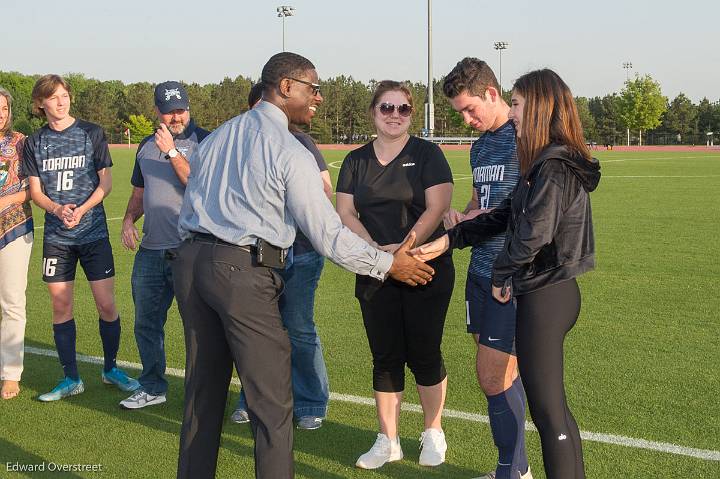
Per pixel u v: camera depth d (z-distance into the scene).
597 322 6.75
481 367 3.50
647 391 4.89
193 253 3.08
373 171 3.87
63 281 4.83
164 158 4.63
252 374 3.04
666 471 3.71
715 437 4.13
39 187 4.79
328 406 4.74
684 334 6.34
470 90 3.55
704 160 42.03
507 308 3.39
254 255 3.01
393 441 3.91
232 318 3.01
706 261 9.89
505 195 3.59
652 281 8.62
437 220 3.79
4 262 4.80
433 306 3.82
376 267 3.14
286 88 3.12
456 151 55.53
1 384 5.13
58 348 4.86
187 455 3.22
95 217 4.88
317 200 2.99
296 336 4.29
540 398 3.02
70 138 4.79
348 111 97.69
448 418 4.46
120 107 91.19
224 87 100.44
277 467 3.05
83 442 4.15
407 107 3.79
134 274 4.64
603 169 32.44
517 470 3.49
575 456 3.02
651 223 13.77
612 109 95.12
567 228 2.94
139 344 4.66
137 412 4.62
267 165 2.98
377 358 3.88
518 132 3.05
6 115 4.76
